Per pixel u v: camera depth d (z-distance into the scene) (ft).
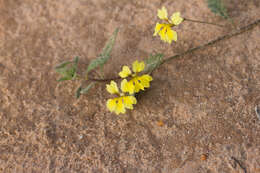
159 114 1.15
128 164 1.11
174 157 1.11
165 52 1.23
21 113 1.20
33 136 1.16
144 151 1.12
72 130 1.16
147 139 1.13
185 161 1.10
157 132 1.14
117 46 1.26
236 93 1.15
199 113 1.14
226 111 1.14
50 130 1.16
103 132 1.15
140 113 1.16
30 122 1.18
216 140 1.11
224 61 1.19
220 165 1.09
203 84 1.17
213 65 1.19
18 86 1.23
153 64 1.17
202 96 1.16
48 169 1.13
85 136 1.15
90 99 1.19
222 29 1.23
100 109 1.18
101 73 1.19
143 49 1.24
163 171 1.10
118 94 1.12
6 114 1.20
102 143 1.14
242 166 1.08
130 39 1.26
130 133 1.14
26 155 1.14
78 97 1.17
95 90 1.20
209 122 1.13
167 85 1.18
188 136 1.12
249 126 1.12
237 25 1.23
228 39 1.22
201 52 1.21
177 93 1.17
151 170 1.10
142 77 1.12
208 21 1.26
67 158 1.13
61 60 1.26
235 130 1.12
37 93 1.22
